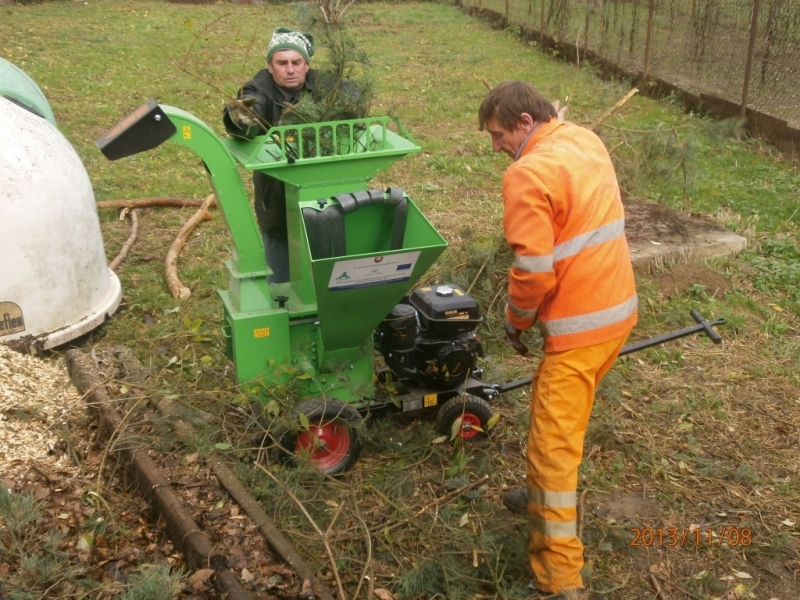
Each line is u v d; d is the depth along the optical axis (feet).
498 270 18.80
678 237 22.15
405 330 13.38
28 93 18.72
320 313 12.29
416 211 12.68
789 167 30.19
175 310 18.47
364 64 16.26
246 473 12.59
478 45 57.52
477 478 13.34
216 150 12.62
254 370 13.14
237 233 13.00
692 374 16.81
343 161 12.78
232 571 10.42
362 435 13.20
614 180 10.69
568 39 51.11
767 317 19.17
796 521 12.63
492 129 11.01
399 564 11.41
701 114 37.11
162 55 50.96
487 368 16.14
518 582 11.10
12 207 15.30
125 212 24.94
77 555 11.08
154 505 11.90
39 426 13.55
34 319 15.99
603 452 14.29
